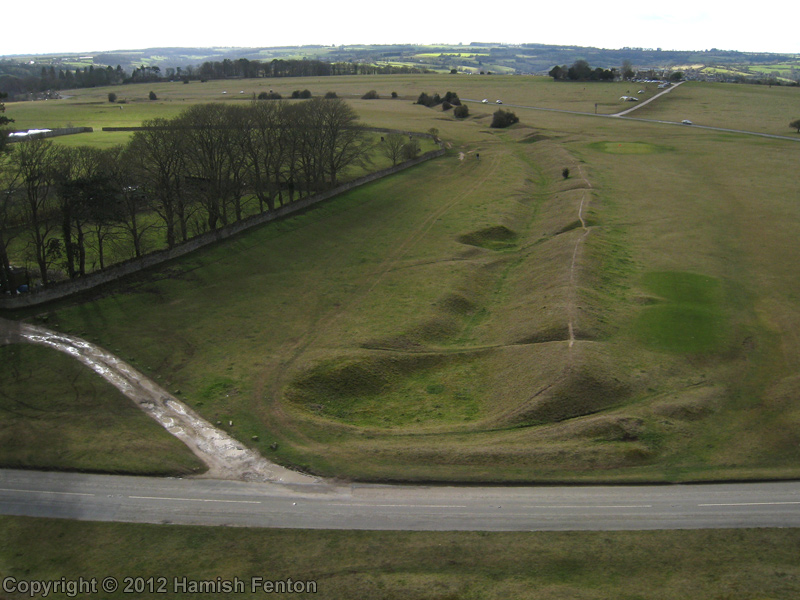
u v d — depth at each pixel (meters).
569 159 145.00
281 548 39.56
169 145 87.19
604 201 113.94
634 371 59.22
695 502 43.38
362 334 67.50
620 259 86.94
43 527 41.12
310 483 45.72
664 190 122.75
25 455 47.47
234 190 98.38
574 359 58.94
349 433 52.09
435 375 62.12
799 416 52.19
